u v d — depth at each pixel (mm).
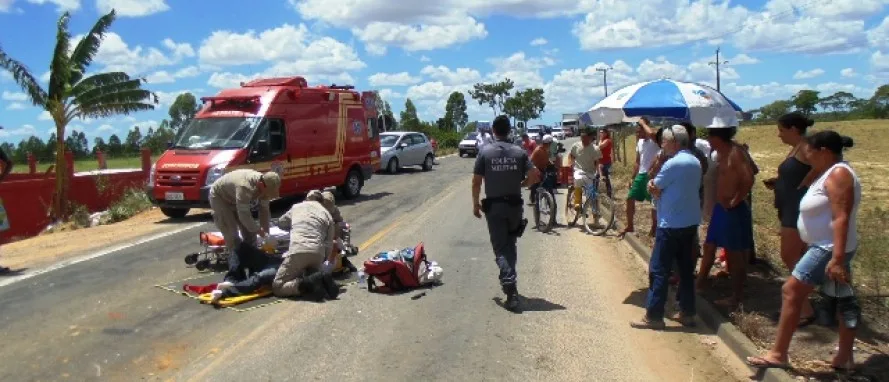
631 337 6254
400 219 13719
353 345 6047
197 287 7832
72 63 19172
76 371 5516
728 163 6711
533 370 5473
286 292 7527
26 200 17891
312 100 16328
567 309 7145
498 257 7168
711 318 6508
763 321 6273
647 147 9742
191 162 14023
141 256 10266
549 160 12664
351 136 17703
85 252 10859
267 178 8062
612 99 7922
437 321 6727
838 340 5633
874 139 43781
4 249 11852
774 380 5027
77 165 39156
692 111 7062
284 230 8305
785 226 6172
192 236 12117
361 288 7996
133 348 6031
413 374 5387
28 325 6773
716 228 6898
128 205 17125
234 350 5941
